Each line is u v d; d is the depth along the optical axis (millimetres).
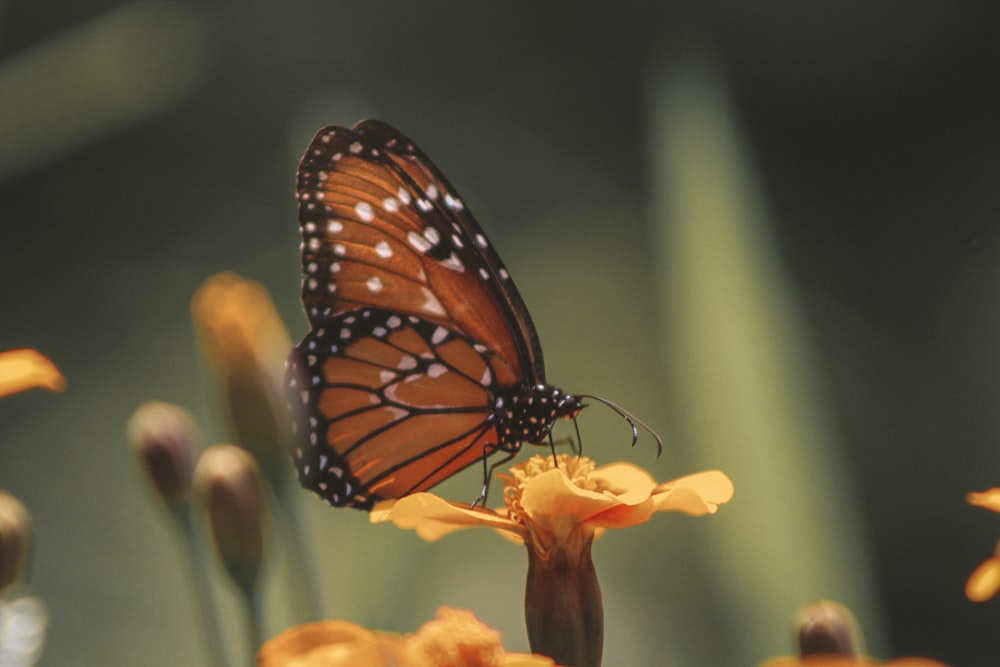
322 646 650
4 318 1347
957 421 1230
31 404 1189
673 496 688
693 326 735
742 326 733
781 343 736
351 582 724
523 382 730
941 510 1185
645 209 1436
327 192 724
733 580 723
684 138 754
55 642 935
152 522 1049
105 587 987
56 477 1126
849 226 1454
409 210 726
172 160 1446
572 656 693
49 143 882
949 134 1474
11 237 1388
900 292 1373
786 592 720
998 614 1127
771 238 748
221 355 743
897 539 1179
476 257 727
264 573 726
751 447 725
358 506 727
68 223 1407
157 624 951
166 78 895
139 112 891
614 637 918
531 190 1477
